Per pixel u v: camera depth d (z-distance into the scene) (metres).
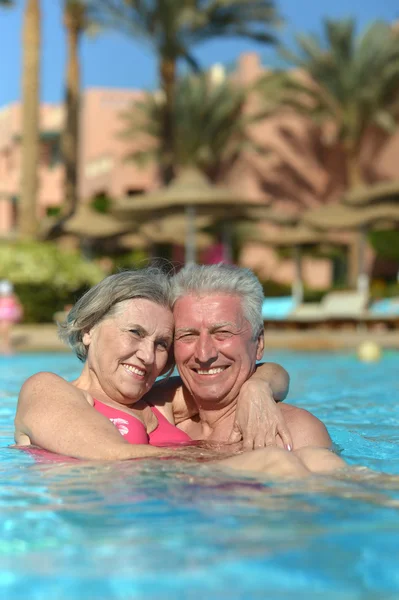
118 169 29.47
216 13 20.69
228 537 1.37
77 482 1.88
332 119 25.16
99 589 1.10
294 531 1.41
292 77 25.84
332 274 27.62
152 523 1.48
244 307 2.60
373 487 1.79
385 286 24.25
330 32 24.61
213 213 16.53
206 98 26.23
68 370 7.25
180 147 26.72
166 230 17.36
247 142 26.25
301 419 2.47
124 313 2.52
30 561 1.24
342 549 1.29
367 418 3.70
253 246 26.61
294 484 1.82
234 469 2.01
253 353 2.67
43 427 2.37
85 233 16.97
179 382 2.92
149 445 2.33
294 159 26.73
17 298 15.07
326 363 8.63
